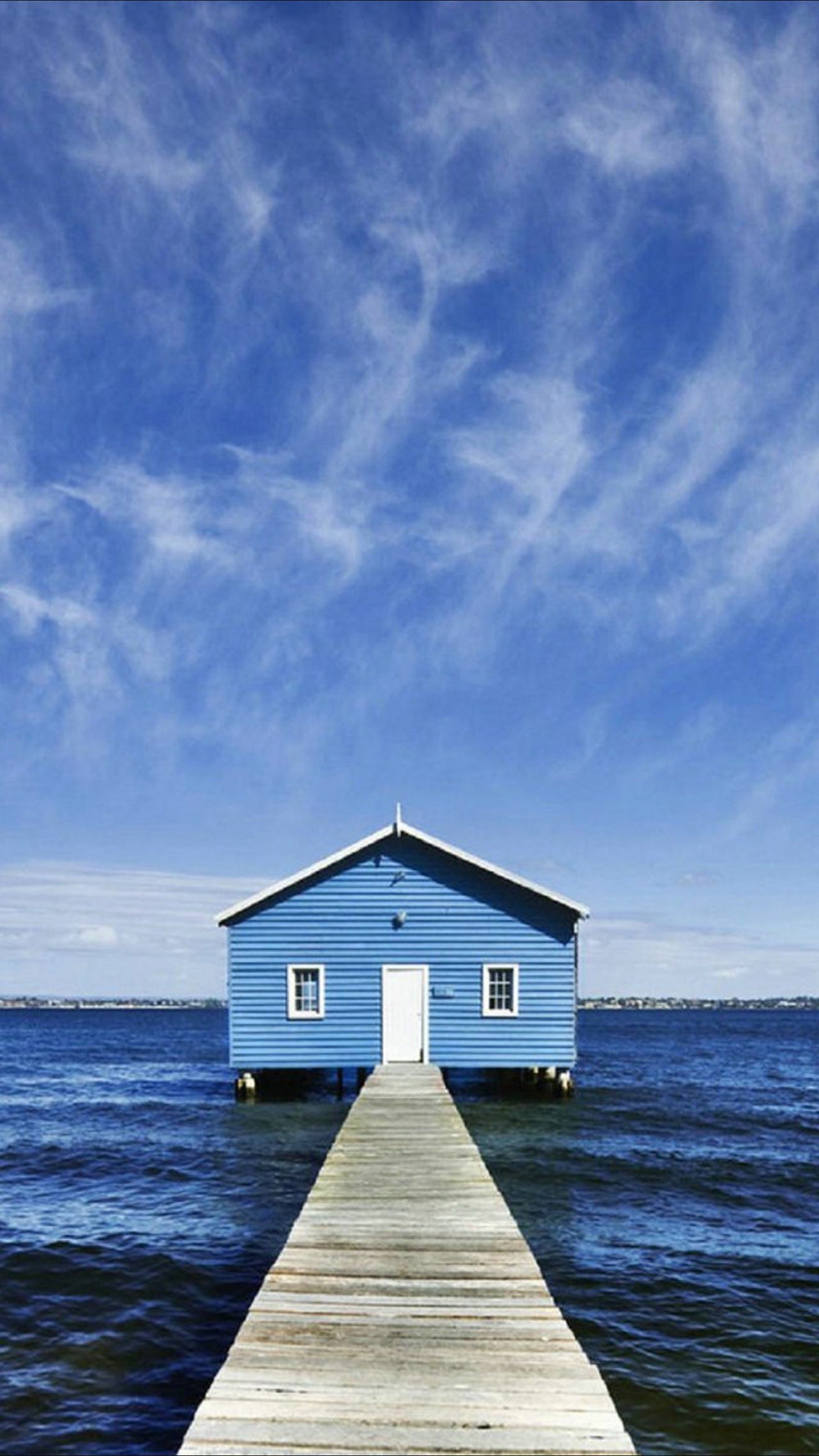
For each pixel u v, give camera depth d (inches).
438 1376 242.2
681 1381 390.3
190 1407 370.6
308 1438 211.5
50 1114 1235.2
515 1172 794.8
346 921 1124.5
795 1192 757.9
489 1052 1109.1
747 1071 2085.4
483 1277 319.6
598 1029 5364.2
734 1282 518.9
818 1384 392.2
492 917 1123.3
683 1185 764.0
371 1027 1112.2
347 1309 289.4
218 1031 5059.1
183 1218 647.1
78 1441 344.5
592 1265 542.9
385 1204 421.1
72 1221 641.6
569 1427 216.7
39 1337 437.4
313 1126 1030.4
